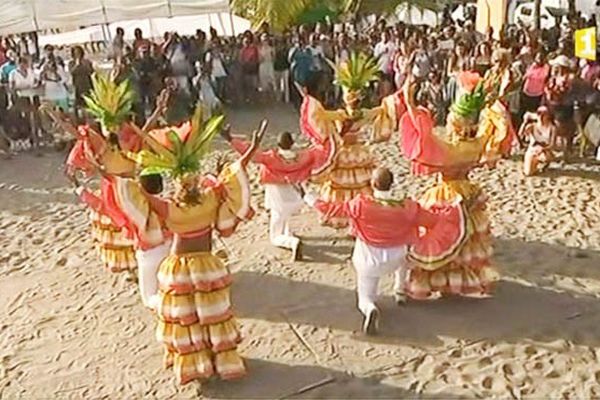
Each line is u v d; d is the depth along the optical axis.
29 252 9.57
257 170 12.38
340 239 9.50
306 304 7.92
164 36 18.61
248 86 18.00
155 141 6.47
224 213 6.33
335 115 9.16
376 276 7.20
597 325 7.43
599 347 7.06
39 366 6.99
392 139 14.16
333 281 8.41
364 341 7.21
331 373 6.71
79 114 15.24
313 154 8.93
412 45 16.59
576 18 19.00
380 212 7.02
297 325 7.52
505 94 8.06
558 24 19.41
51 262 9.24
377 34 18.84
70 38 22.30
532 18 22.83
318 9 24.42
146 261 7.29
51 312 7.98
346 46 17.59
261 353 7.04
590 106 12.55
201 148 6.27
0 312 8.02
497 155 7.80
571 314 7.63
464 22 22.17
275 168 8.80
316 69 17.22
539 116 12.42
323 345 7.16
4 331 7.63
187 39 17.42
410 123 7.65
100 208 7.12
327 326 7.49
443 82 15.23
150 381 6.67
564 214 10.25
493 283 8.23
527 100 13.53
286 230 9.22
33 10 18.73
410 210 7.11
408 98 7.70
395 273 7.77
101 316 7.86
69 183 12.33
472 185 7.81
